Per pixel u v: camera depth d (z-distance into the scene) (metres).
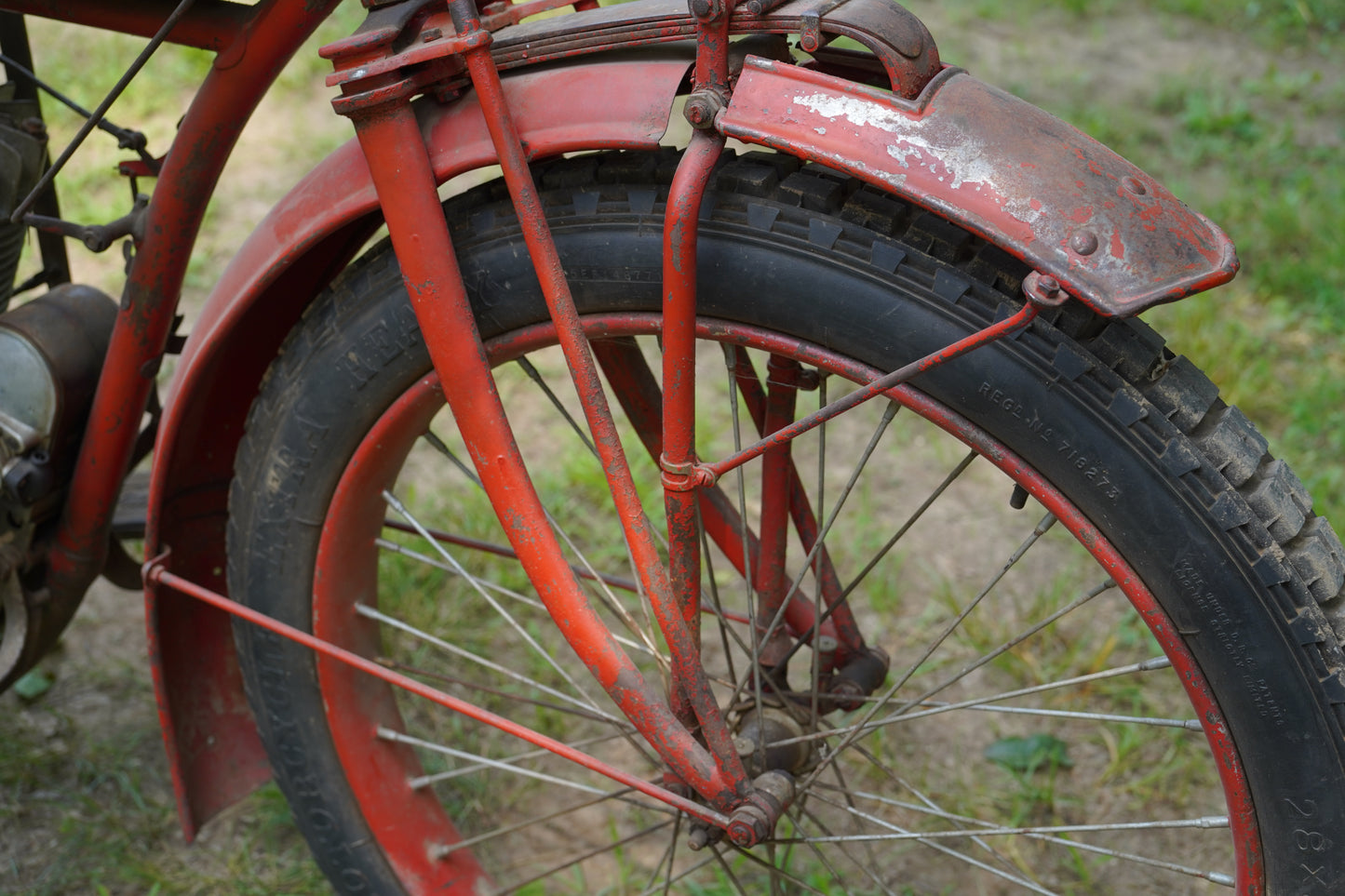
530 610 2.17
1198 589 1.02
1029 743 1.88
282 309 1.39
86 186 3.24
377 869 1.52
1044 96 3.75
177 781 1.52
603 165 1.14
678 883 1.71
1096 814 1.81
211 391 1.43
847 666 1.42
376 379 1.27
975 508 2.40
